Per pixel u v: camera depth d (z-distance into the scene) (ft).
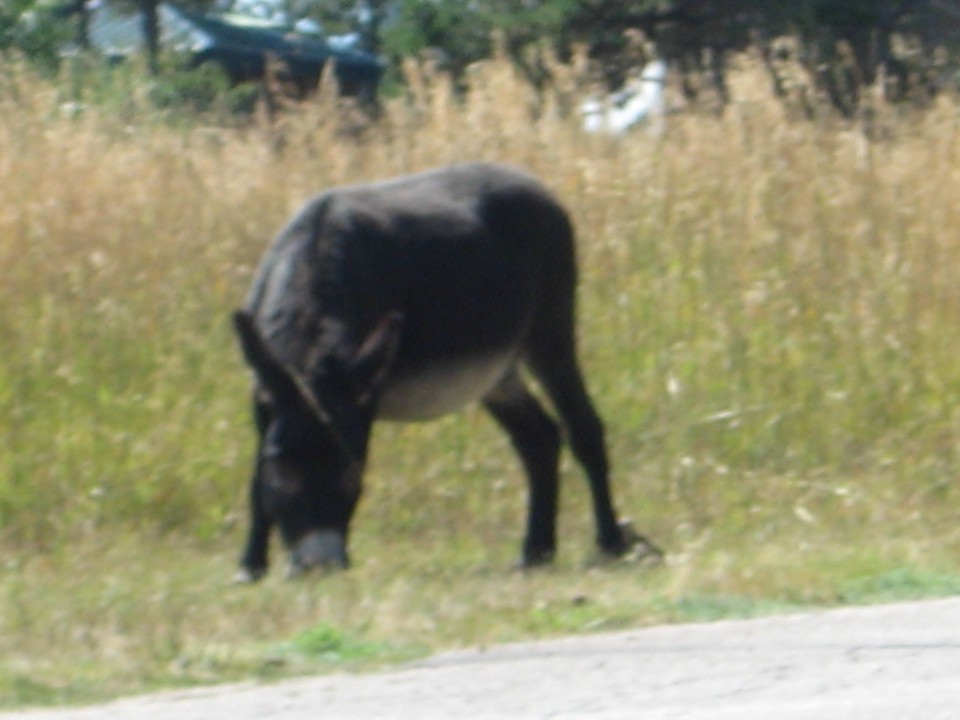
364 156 127.34
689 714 54.29
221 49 342.44
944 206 126.21
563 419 100.07
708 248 124.77
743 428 116.37
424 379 91.25
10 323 113.50
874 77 215.51
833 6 231.91
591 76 157.17
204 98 229.86
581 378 100.58
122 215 119.85
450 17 251.80
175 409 111.45
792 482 111.65
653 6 248.52
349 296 86.74
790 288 122.62
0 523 103.60
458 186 95.45
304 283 86.48
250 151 127.65
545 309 98.43
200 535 105.91
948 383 118.52
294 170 125.59
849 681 58.70
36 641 69.97
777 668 61.21
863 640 66.28
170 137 127.95
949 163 129.29
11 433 108.58
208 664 64.85
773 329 121.08
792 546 96.17
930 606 74.64
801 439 116.37
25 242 116.26
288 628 71.72
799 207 127.13
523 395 99.86
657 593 79.20
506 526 109.09
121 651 67.67
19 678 62.28
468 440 112.68
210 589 82.94
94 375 112.47
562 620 72.90
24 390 110.63
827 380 118.83
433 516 109.50
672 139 132.05
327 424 81.61
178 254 119.44
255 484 88.33
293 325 85.71
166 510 106.63
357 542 104.12
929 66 210.18
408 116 130.21
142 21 346.54
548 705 56.29
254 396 86.43
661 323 121.80
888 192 127.75
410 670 63.41
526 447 99.86
